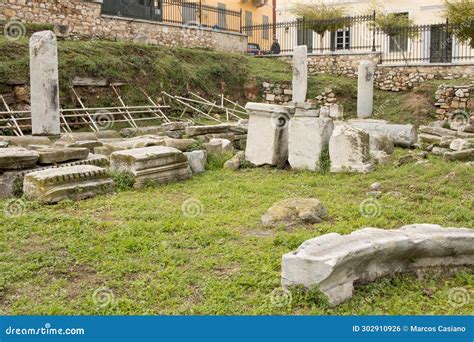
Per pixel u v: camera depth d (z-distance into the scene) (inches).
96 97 712.4
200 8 1064.8
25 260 218.2
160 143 428.8
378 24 1008.2
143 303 181.0
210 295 186.9
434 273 203.3
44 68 475.8
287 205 279.1
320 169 407.8
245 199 326.0
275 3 1262.3
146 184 358.0
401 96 868.6
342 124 438.6
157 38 938.1
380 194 332.5
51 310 174.2
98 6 849.5
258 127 432.5
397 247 193.9
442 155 463.5
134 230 255.3
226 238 249.0
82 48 729.6
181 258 221.1
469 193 329.1
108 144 425.1
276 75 941.8
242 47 1115.3
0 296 188.2
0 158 324.5
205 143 466.6
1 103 610.9
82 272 209.5
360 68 757.3
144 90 769.6
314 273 178.1
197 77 858.8
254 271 207.6
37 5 772.0
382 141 451.2
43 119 479.5
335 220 279.1
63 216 278.2
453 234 205.9
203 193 344.5
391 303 179.5
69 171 323.0
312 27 1093.8
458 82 820.6
